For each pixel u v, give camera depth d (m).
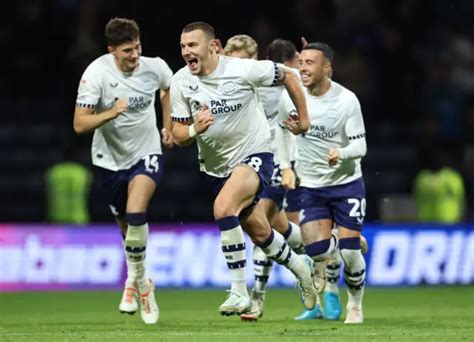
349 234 20.84
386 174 44.12
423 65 46.72
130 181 21.31
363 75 45.44
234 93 18.69
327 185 21.03
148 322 20.91
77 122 20.53
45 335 17.70
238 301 18.23
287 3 46.16
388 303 27.58
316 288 20.98
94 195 43.44
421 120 45.91
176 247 34.78
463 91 46.69
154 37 45.88
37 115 46.19
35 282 34.66
